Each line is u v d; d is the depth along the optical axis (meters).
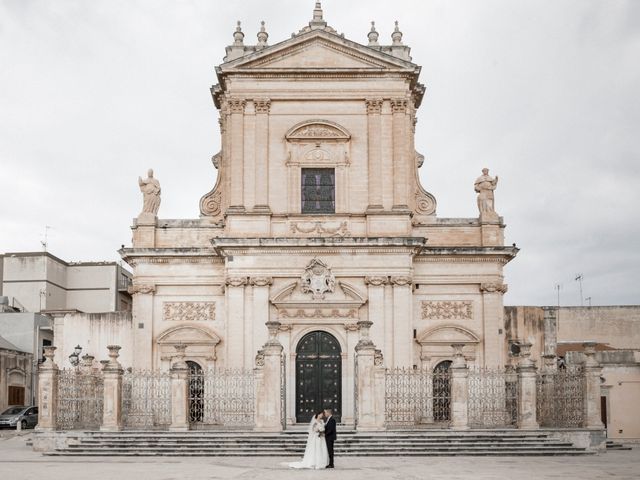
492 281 49.19
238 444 36.06
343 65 49.28
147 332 48.78
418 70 49.22
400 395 43.25
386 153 48.91
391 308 47.38
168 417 41.19
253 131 48.94
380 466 31.20
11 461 33.56
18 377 68.25
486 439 37.19
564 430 38.03
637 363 53.09
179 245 50.12
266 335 47.16
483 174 50.50
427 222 50.31
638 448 41.84
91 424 41.31
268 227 48.16
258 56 48.91
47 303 79.31
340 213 48.31
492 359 48.53
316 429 30.48
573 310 64.75
